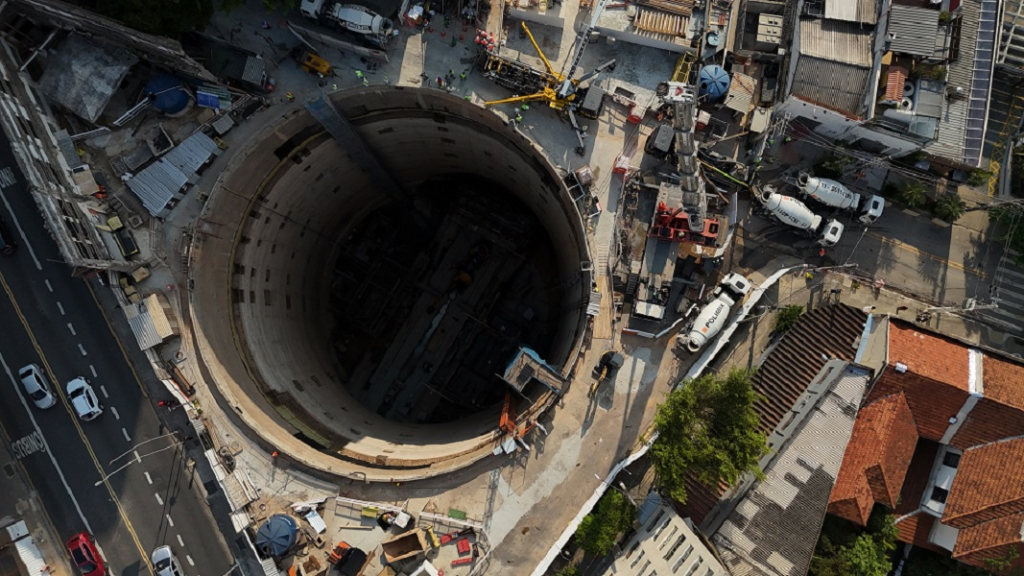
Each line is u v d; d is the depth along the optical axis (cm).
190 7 3853
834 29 4081
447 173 6006
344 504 4109
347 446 4356
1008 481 4009
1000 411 3959
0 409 4325
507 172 5172
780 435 4219
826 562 4162
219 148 4331
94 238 4084
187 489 4325
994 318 4478
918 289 4497
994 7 4125
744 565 3969
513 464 4191
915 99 4038
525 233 5894
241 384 4234
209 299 4256
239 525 4034
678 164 3978
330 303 6116
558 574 4044
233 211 4350
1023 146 4338
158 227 4297
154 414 4334
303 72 4378
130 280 4219
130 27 3838
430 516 4097
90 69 4116
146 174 4284
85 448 4334
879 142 4244
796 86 4109
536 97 4222
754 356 4512
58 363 4331
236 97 4319
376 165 5131
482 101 4331
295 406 4512
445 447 4394
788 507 4012
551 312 5872
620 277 4259
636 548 4062
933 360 4047
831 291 4466
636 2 4184
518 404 4534
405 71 4362
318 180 4947
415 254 6197
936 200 4416
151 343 4125
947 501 4203
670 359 4256
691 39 4209
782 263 4447
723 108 4281
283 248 5041
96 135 4272
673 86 3378
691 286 4338
